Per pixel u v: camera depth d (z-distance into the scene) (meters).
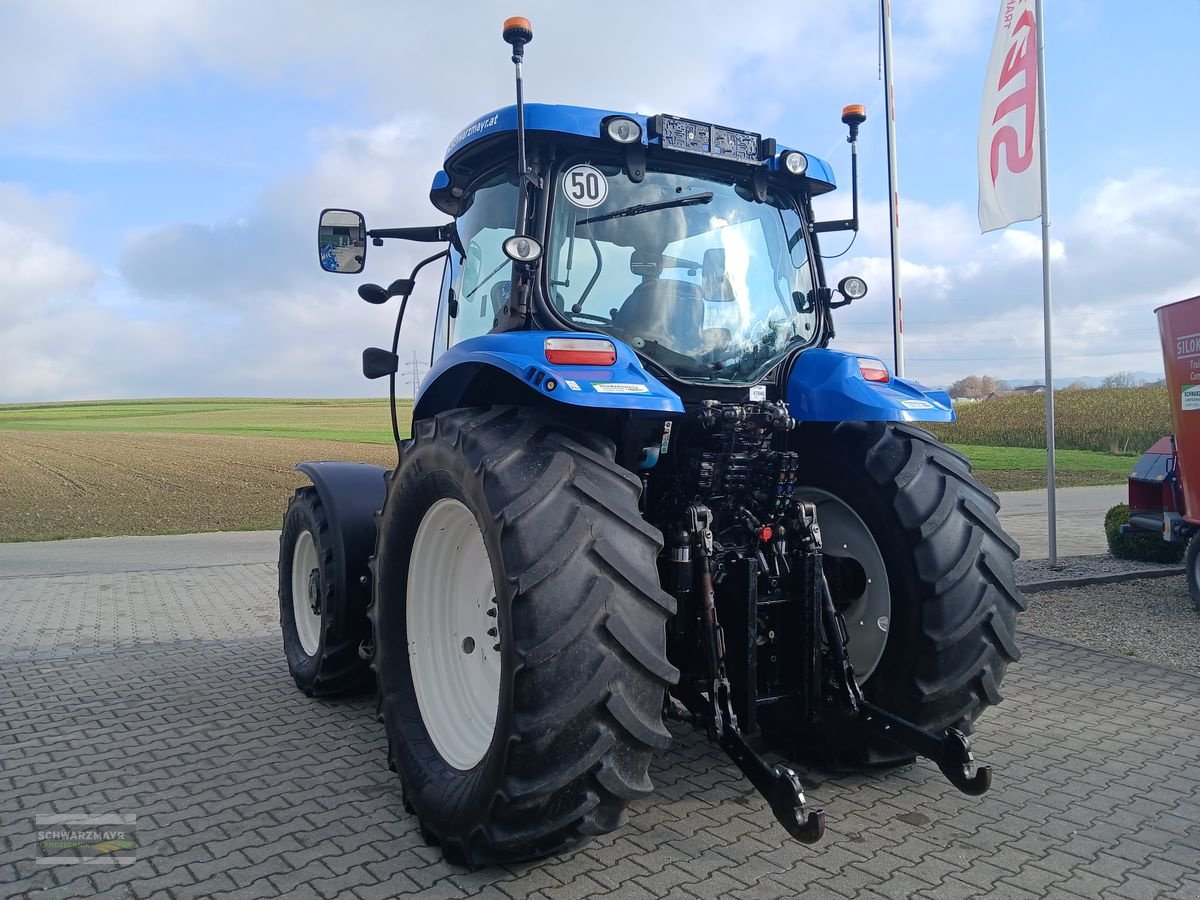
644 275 3.25
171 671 5.22
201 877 2.68
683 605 3.02
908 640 3.17
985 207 7.98
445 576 3.29
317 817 3.12
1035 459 23.64
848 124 3.87
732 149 3.33
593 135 3.05
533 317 3.07
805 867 2.68
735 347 3.38
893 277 7.89
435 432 2.97
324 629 4.39
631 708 2.44
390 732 3.21
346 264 4.21
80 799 3.30
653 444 3.04
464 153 3.42
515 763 2.41
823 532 3.54
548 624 2.39
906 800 3.19
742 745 2.71
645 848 2.82
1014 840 2.86
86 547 12.26
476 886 2.59
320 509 4.65
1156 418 24.92
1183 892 2.53
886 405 3.11
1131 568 7.81
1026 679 4.66
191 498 19.33
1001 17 7.72
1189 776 3.39
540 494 2.53
